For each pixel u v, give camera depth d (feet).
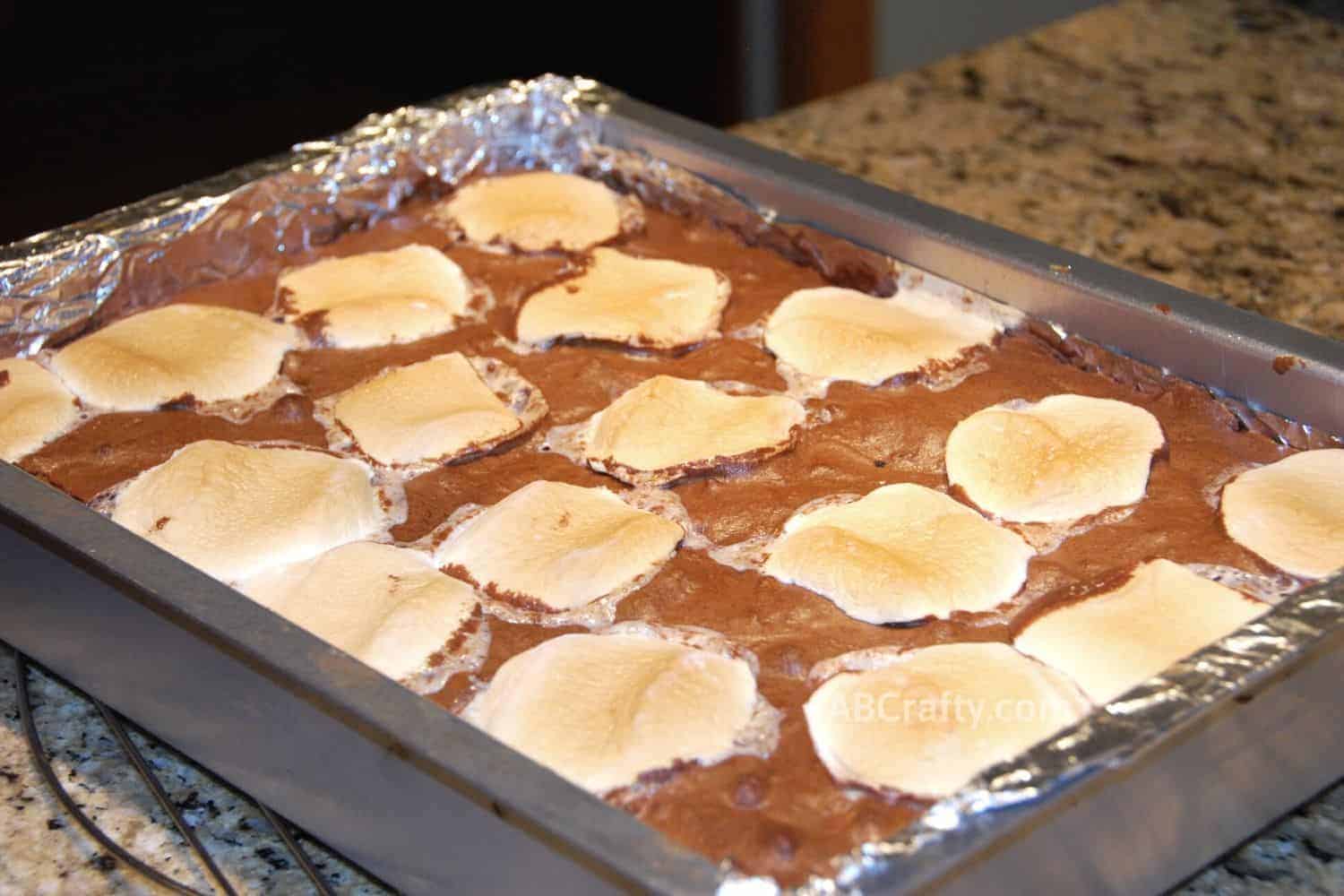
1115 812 1.64
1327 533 1.88
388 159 2.35
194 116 2.98
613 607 1.88
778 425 2.04
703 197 2.30
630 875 1.55
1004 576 1.88
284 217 2.31
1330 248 2.35
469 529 1.96
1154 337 2.02
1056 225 2.40
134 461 2.06
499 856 1.63
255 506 1.98
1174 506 1.94
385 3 3.10
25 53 2.84
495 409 2.08
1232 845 1.74
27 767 1.85
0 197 2.86
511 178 2.39
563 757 1.73
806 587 1.88
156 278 2.25
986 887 1.60
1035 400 2.05
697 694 1.77
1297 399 1.96
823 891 1.55
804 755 1.74
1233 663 1.67
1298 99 2.65
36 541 1.81
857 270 2.20
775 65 3.14
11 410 2.10
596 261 2.27
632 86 3.22
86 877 1.77
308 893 1.76
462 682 1.83
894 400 2.07
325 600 1.89
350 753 1.68
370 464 2.05
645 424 2.04
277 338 2.20
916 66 3.13
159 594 1.73
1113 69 2.74
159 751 1.86
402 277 2.26
